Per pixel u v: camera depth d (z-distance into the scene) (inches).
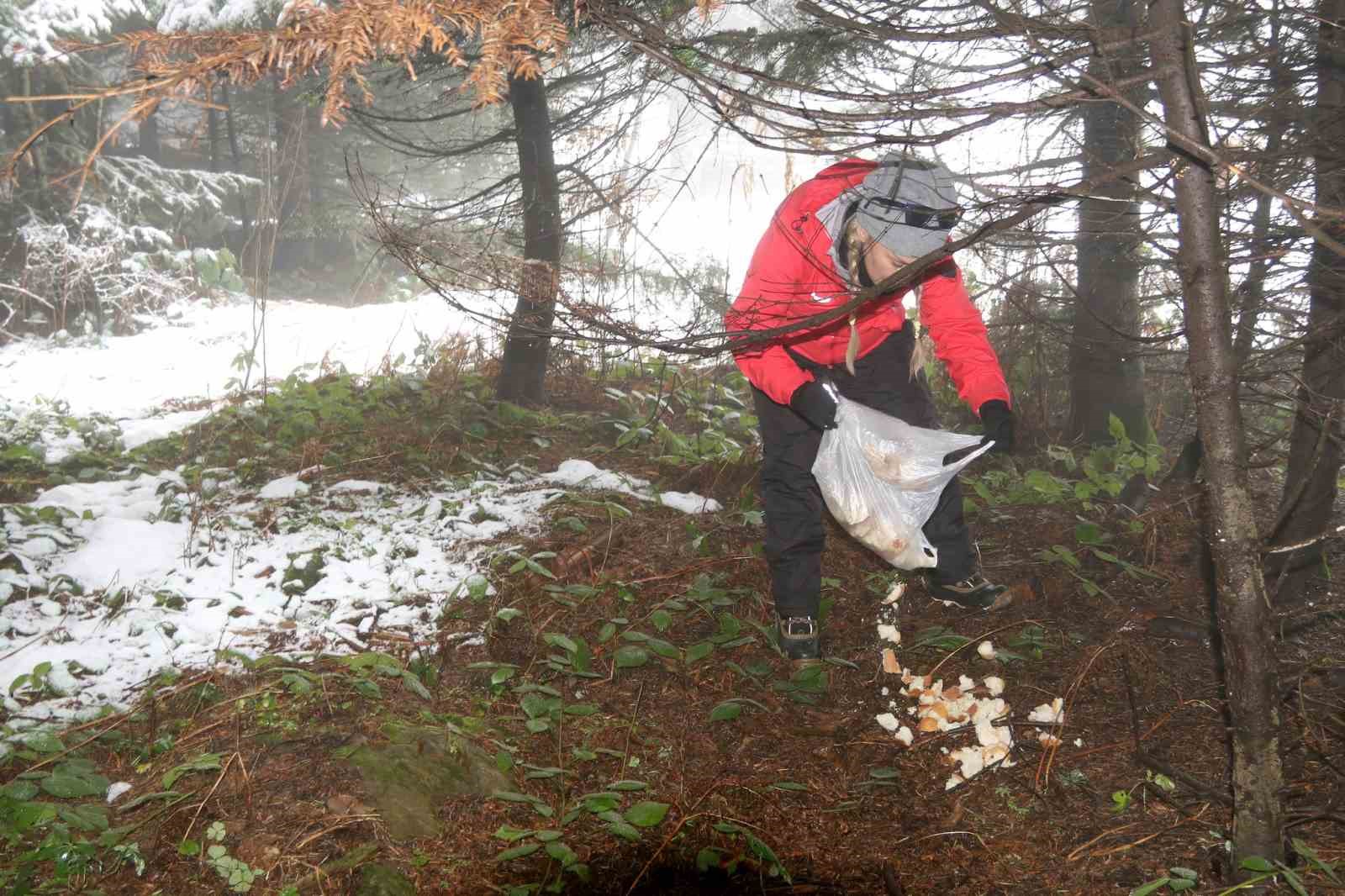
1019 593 153.3
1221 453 88.2
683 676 138.0
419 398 277.6
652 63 115.0
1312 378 136.4
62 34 473.7
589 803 110.0
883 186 119.3
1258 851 94.3
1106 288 202.1
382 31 65.5
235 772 110.7
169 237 570.6
